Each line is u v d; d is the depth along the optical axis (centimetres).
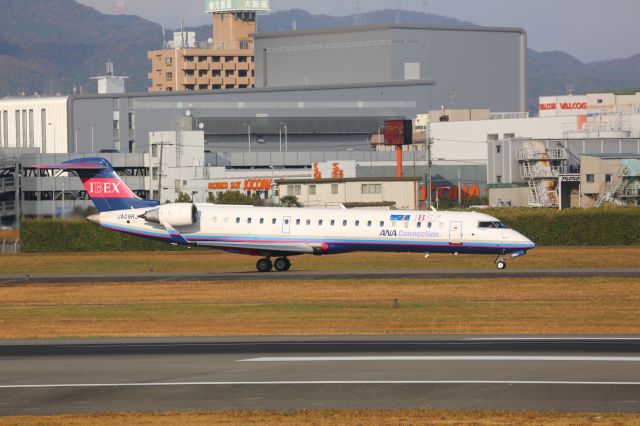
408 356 13312
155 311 19238
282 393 11156
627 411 10231
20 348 14788
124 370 12581
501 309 18562
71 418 10200
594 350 13712
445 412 10200
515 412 10169
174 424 9938
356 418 10038
